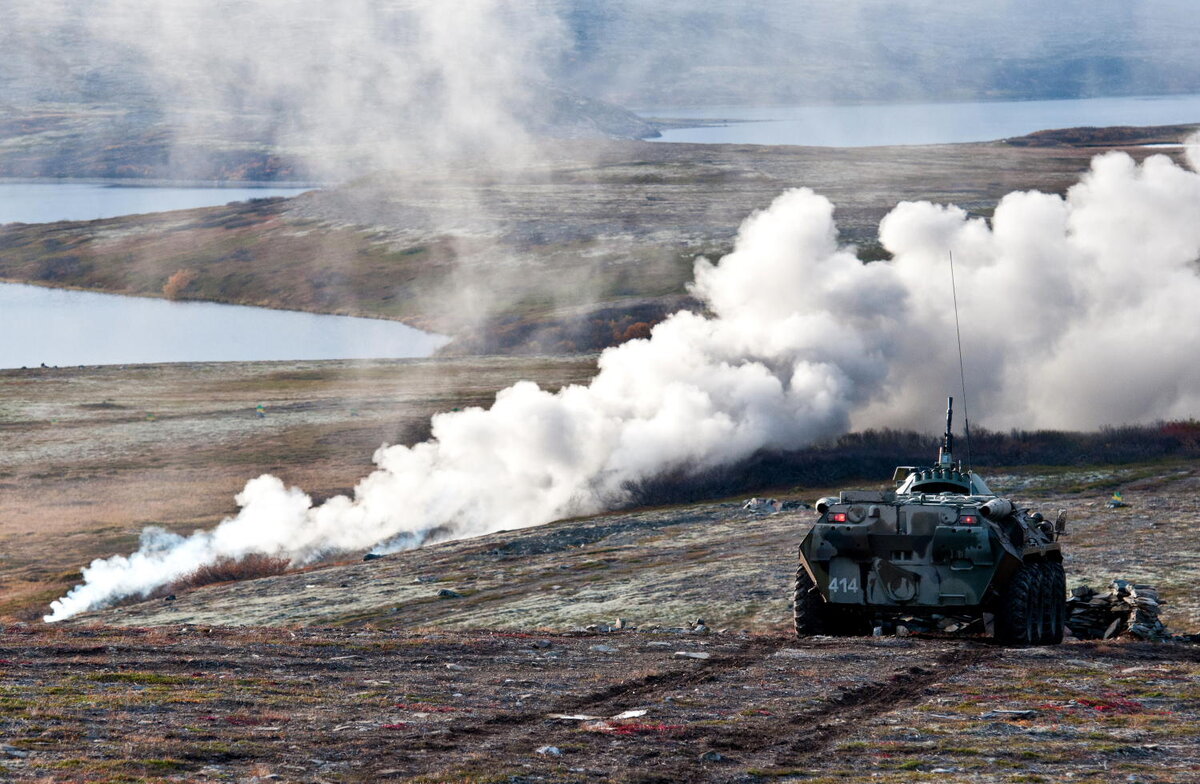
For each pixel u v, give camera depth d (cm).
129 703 4281
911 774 3431
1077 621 7788
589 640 6438
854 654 5831
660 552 18700
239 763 3431
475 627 13062
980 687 4919
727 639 6506
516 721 4119
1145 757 3653
